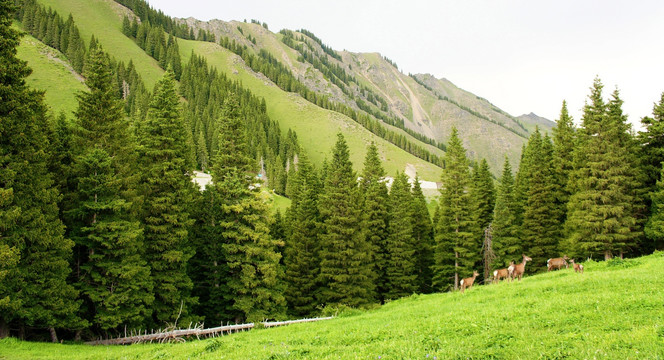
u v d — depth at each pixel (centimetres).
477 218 5759
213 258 3862
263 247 3816
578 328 1207
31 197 2386
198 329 2877
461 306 2100
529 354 989
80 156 2834
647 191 4081
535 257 4950
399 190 5400
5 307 2167
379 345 1281
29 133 2402
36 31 17938
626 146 4059
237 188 3769
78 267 2980
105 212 2912
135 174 3116
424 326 1595
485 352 1041
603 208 3912
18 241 2241
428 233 6247
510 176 5834
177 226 3422
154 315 3400
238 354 1405
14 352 1991
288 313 4466
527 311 1556
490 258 5122
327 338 1625
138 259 2925
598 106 4259
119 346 2473
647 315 1242
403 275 5097
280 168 13662
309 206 4850
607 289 1792
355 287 4244
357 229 4550
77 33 18600
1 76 2159
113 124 3095
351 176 4606
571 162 4869
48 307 2447
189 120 15762
